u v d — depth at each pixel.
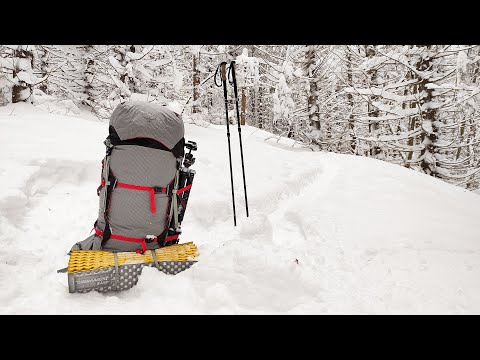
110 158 3.30
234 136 13.35
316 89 16.72
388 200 6.45
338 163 10.69
